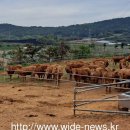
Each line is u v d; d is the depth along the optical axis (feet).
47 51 169.37
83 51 189.67
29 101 61.77
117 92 75.20
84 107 53.36
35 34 557.74
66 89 79.71
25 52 165.68
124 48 290.56
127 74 78.02
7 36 508.53
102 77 77.25
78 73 86.84
